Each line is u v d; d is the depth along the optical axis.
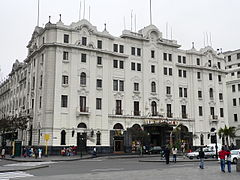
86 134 50.62
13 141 47.59
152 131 57.03
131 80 57.50
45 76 50.44
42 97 50.53
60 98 49.59
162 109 59.72
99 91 53.41
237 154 30.98
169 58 63.28
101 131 52.31
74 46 51.75
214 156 44.28
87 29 54.16
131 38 58.97
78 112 50.22
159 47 62.16
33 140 51.81
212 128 65.62
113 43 56.97
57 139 48.19
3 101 88.81
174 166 27.72
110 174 20.12
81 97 51.59
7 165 29.31
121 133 54.22
